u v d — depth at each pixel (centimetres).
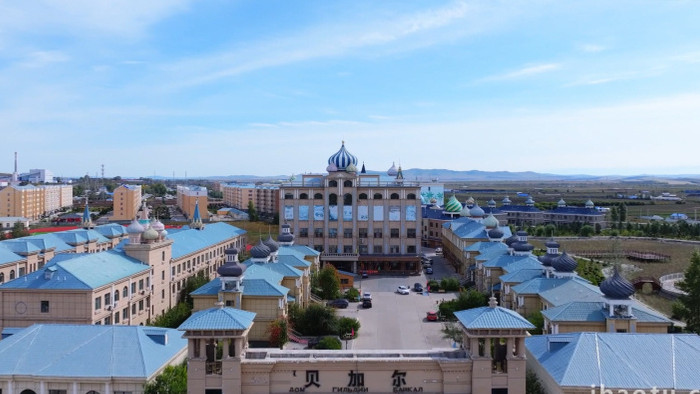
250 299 6994
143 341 4959
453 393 3791
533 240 18225
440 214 18825
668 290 10662
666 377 3950
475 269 11400
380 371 3841
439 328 8650
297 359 3834
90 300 6650
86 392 4494
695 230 17775
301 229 14300
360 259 13838
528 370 4656
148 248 8425
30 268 9681
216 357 4022
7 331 6397
